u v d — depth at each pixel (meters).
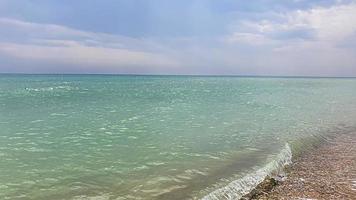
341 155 15.49
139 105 36.81
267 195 10.16
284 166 13.43
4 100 41.56
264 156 14.12
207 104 38.41
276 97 53.69
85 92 62.31
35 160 13.30
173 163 12.90
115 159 13.48
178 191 9.95
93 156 13.97
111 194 9.72
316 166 13.59
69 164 12.74
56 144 16.31
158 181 10.81
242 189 10.45
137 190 10.04
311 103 42.84
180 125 22.44
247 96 54.34
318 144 17.89
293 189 10.75
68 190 10.02
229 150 15.20
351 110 34.31
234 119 25.73
